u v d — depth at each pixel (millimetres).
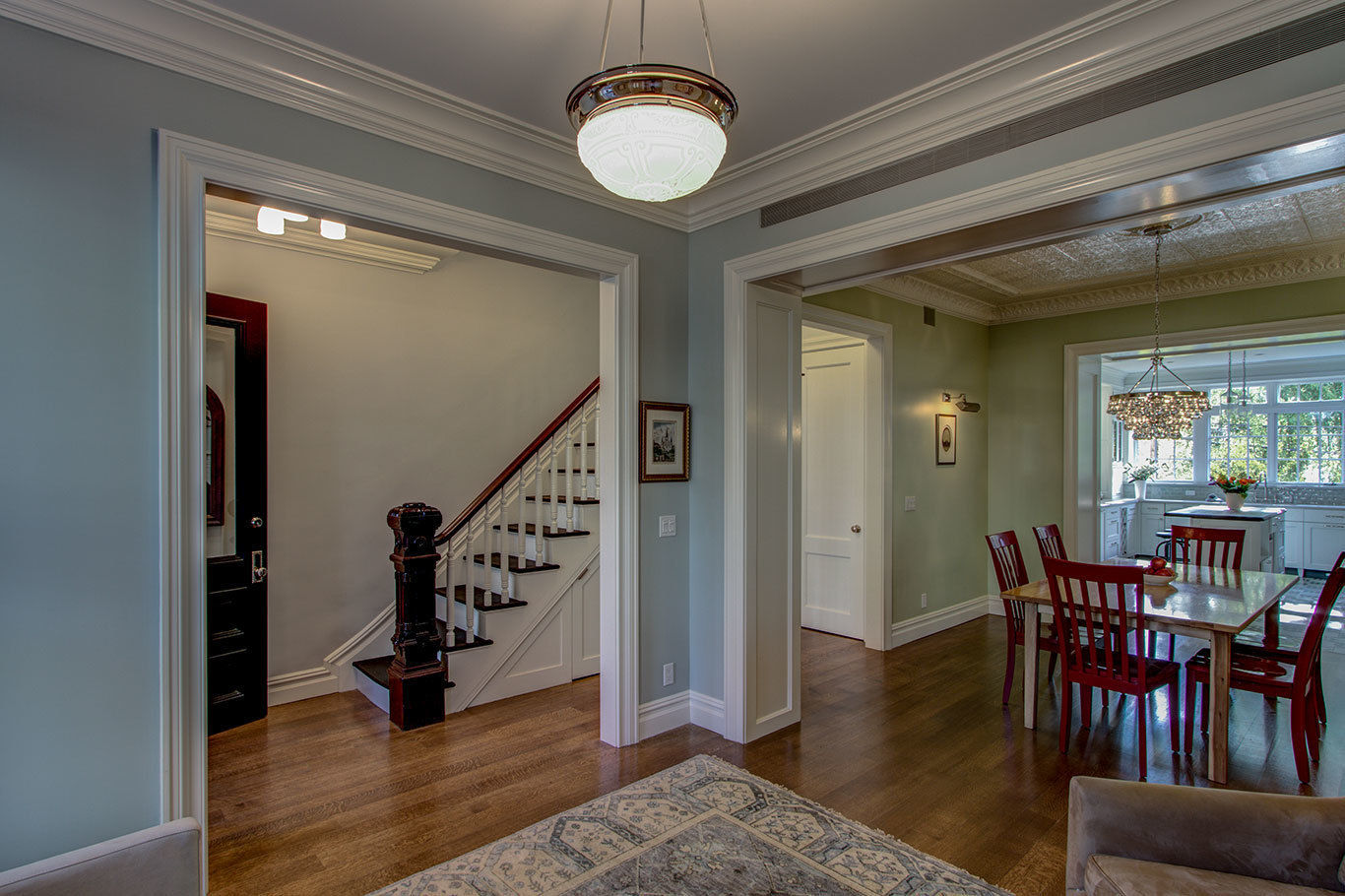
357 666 4070
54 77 1915
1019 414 6125
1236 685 3115
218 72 2172
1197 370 9273
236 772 3035
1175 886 1507
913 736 3459
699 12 2072
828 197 3045
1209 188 2195
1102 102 2234
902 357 5270
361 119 2486
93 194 1965
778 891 2188
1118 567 3096
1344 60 1811
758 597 3463
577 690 4148
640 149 1599
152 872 1463
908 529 5305
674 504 3598
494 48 2285
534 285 5070
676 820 2621
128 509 2006
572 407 4441
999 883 2232
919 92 2537
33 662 1866
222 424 3529
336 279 4141
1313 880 1525
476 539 4656
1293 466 8859
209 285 3703
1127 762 3170
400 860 2363
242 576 3572
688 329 3686
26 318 1866
